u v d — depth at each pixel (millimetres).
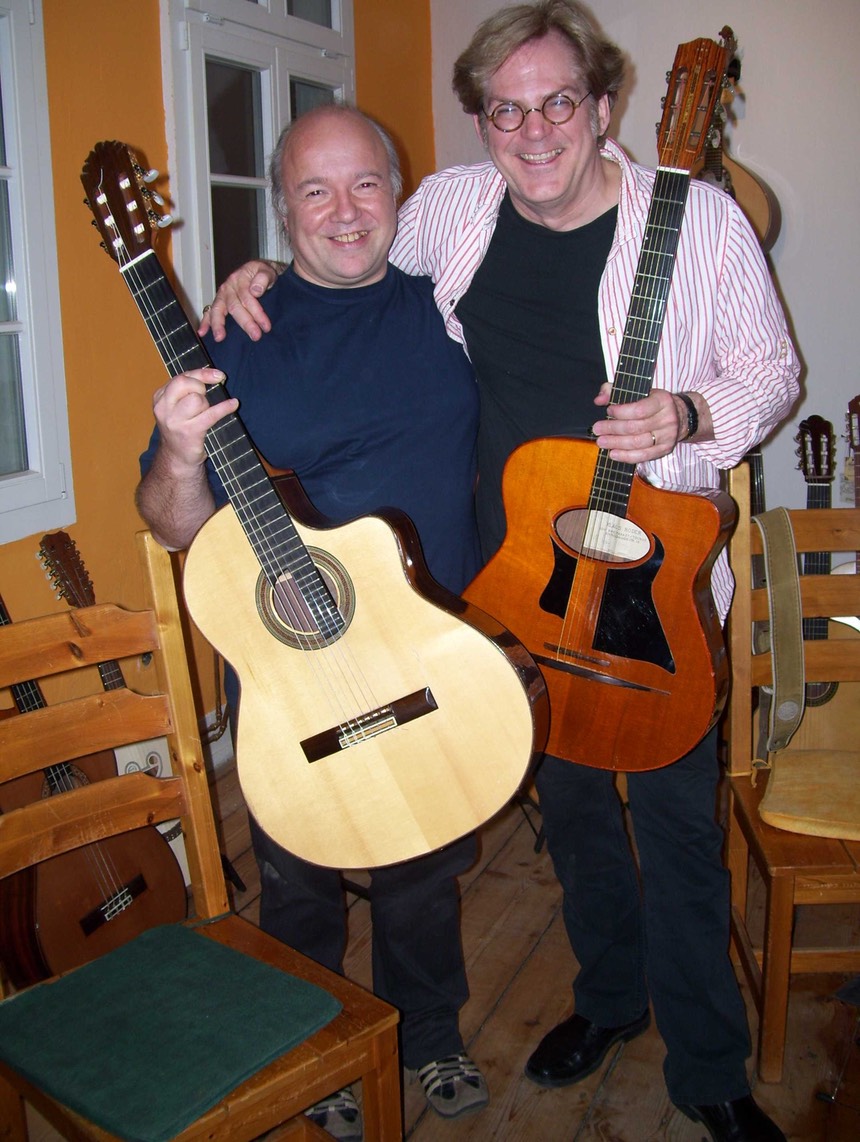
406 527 1354
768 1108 1705
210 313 1485
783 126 2982
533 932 2180
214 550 1347
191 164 2691
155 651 1393
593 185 1438
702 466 1517
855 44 2848
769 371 1423
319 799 1359
